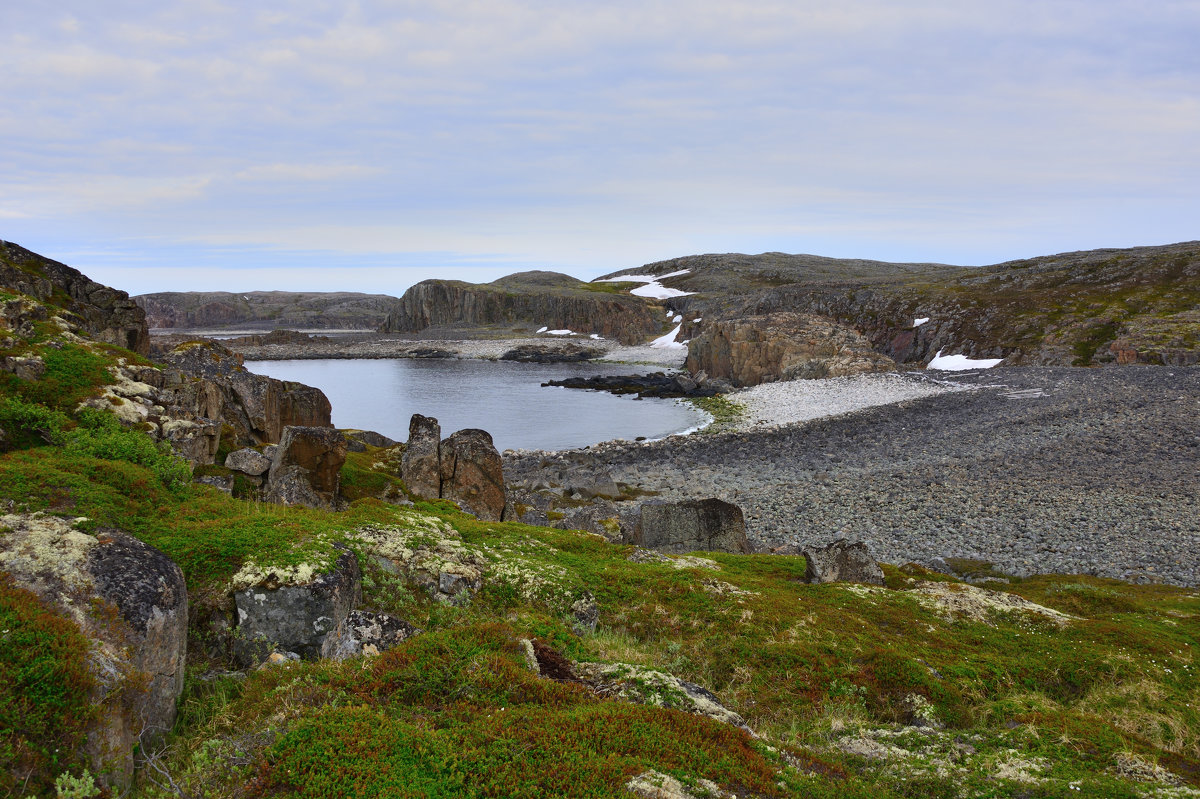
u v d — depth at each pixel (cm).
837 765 996
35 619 801
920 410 7694
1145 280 13738
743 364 12488
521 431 8131
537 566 1845
